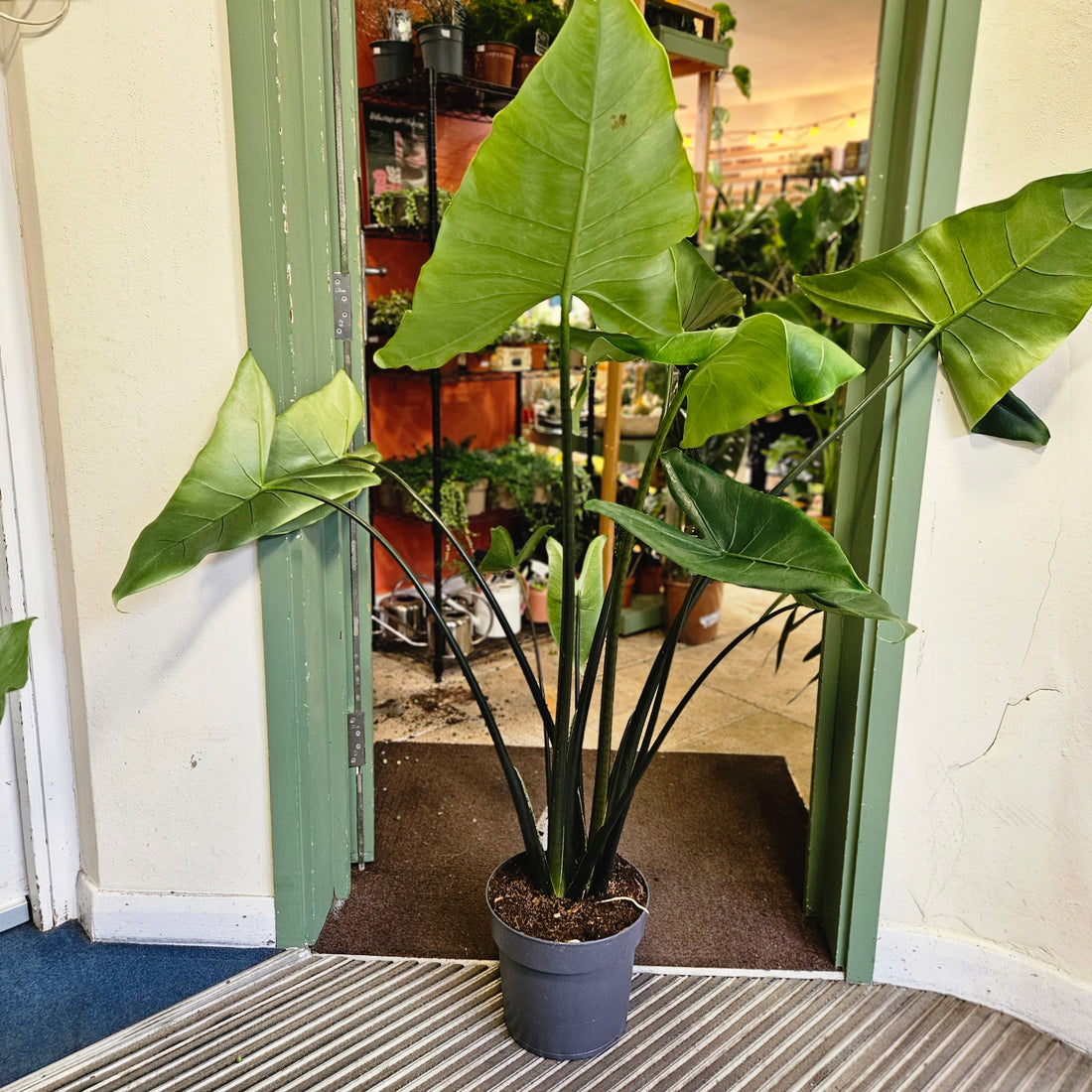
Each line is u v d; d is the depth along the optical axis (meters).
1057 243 1.26
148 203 1.51
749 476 5.85
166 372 1.57
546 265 1.13
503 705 2.96
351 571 1.88
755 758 2.64
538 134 0.99
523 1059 1.52
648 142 1.01
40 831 1.78
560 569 1.68
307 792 1.73
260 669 1.68
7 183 1.56
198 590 1.64
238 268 1.53
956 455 1.54
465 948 1.79
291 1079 1.46
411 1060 1.51
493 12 2.87
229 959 1.75
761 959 1.78
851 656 1.70
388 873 2.04
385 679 3.15
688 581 3.48
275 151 1.46
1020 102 1.41
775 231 4.48
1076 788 1.54
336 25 1.62
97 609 1.65
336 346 1.76
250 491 1.47
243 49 1.42
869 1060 1.54
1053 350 1.37
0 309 1.58
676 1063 1.52
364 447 1.67
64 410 1.57
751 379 1.16
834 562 1.11
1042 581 1.52
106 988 1.66
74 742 1.77
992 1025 1.63
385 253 3.35
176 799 1.74
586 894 1.54
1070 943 1.59
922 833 1.67
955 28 1.39
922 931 1.71
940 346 1.44
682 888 2.00
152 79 1.46
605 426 3.45
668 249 1.14
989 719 1.59
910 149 1.47
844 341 3.81
